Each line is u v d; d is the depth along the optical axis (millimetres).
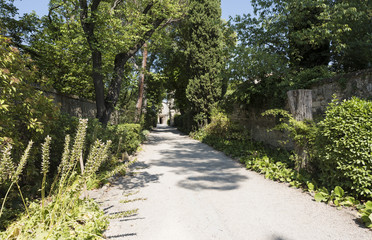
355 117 3959
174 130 31797
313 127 5004
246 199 4246
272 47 11141
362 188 3738
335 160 4129
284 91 8391
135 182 5523
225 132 12695
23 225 2627
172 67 25172
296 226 3154
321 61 10148
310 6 9234
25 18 10367
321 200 4074
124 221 3379
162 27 13180
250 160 7230
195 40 17422
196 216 3533
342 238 2820
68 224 2803
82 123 2924
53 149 4988
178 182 5500
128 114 17953
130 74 14914
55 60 11180
